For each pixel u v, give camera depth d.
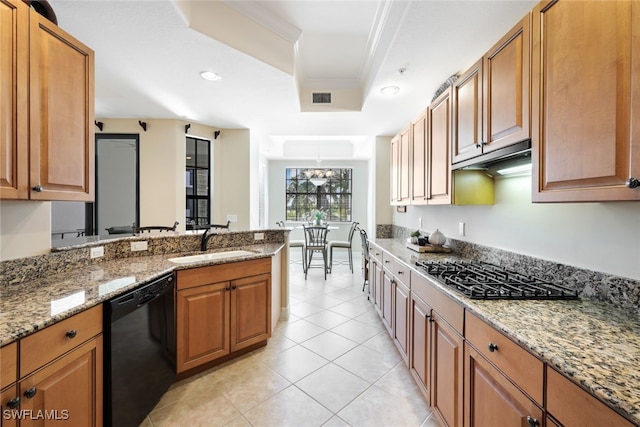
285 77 2.45
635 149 0.81
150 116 3.60
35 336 1.00
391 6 1.88
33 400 0.99
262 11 2.11
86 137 1.54
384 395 1.89
